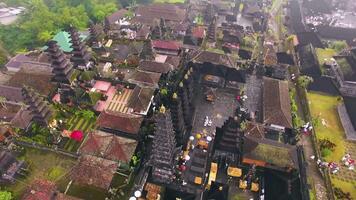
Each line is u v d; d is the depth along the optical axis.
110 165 64.56
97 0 142.88
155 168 64.94
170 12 132.62
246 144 68.88
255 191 63.91
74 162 68.81
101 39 112.38
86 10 137.12
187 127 77.31
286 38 123.06
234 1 155.12
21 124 75.50
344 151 75.00
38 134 75.19
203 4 148.75
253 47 115.75
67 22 124.31
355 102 83.62
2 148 67.62
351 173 69.75
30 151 71.19
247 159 67.44
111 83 92.25
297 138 75.81
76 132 74.50
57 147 71.25
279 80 89.62
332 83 93.00
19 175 65.94
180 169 68.50
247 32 125.38
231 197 62.47
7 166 64.31
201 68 95.00
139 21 129.00
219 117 82.69
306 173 66.88
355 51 101.31
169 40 114.31
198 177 66.56
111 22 127.00
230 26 127.81
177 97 66.75
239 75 92.12
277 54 105.88
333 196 63.88
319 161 70.44
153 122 76.75
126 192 64.00
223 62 97.81
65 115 81.25
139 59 102.88
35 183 60.62
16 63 99.44
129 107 81.31
